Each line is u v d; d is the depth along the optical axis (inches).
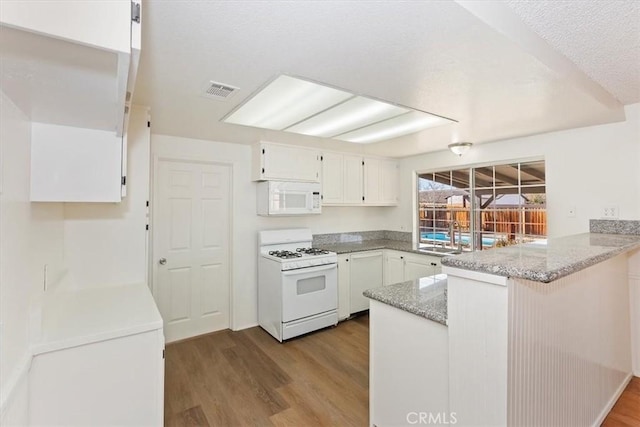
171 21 47.1
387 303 66.9
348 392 91.2
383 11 45.0
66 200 58.2
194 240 131.8
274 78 68.0
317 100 81.3
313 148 148.3
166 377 99.1
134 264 84.0
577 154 111.7
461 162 150.5
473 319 49.0
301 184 143.6
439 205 165.0
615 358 88.7
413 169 175.3
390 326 67.6
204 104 84.4
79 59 28.4
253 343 124.8
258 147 133.9
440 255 139.7
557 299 59.4
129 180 83.4
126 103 45.8
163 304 124.3
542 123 103.7
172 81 69.4
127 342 56.9
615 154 102.9
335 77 67.6
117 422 55.8
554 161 117.5
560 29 53.7
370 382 72.6
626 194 100.8
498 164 138.1
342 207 177.8
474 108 88.2
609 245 72.0
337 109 88.4
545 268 44.3
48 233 61.9
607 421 79.7
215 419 79.7
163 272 124.3
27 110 46.4
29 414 48.3
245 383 95.7
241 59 59.6
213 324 136.6
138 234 84.4
